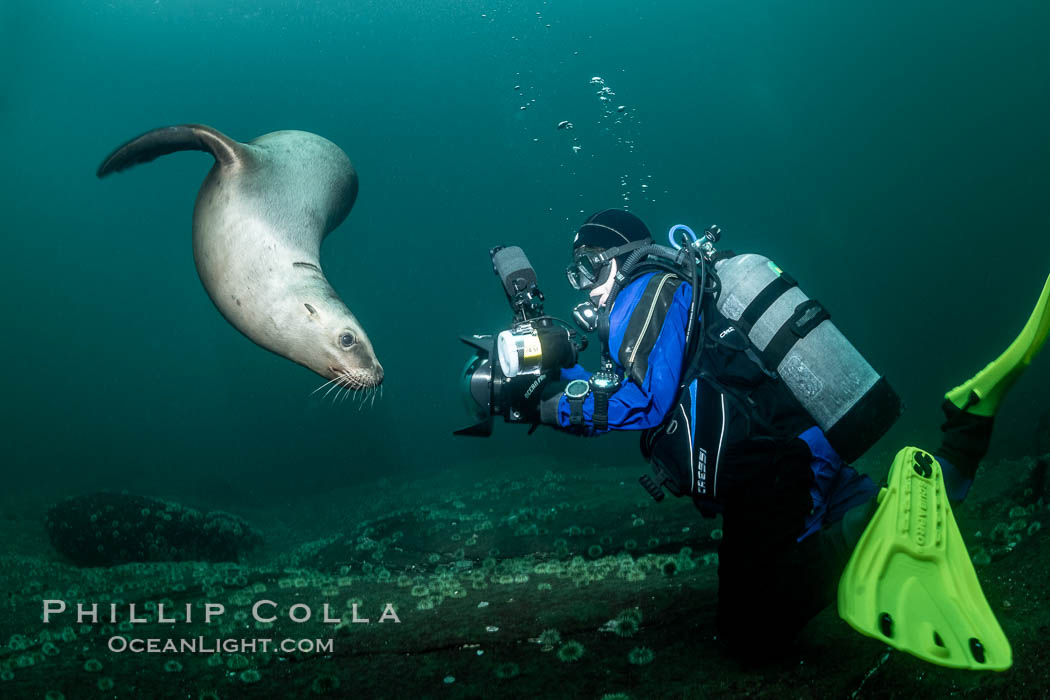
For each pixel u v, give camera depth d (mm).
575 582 5488
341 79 76375
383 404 47719
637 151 69188
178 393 56969
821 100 61562
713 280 2936
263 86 76062
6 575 11039
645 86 67812
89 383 59531
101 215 70375
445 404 53594
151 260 70250
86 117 71062
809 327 2793
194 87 74750
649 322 2869
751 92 64250
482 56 73062
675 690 2932
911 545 2531
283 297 3340
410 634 4484
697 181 67625
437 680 3598
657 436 2986
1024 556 3537
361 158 78938
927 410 22516
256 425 49625
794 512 2773
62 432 50906
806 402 2791
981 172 52594
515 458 29094
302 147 3750
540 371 2998
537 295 3207
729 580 2922
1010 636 2762
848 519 2717
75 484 34562
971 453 2820
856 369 2768
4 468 40531
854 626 2443
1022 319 37812
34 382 58938
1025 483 5703
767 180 64188
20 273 67938
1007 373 2689
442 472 29891
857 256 55625
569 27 69188
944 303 43594
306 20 73125
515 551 10734
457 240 80562
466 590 5922
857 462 13047
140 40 71125
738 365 2850
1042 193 48531
